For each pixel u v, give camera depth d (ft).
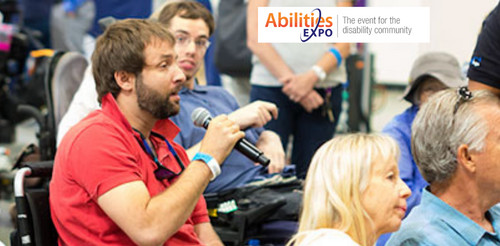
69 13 32.01
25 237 8.93
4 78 25.94
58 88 14.03
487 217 9.07
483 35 10.59
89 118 9.03
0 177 21.52
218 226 11.75
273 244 11.78
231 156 12.73
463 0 27.43
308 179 7.41
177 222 8.57
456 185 8.58
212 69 21.93
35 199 9.06
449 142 8.42
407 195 7.47
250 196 12.15
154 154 9.41
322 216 7.14
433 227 8.45
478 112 8.33
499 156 8.29
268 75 17.15
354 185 7.14
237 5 19.80
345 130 25.31
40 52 25.68
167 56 9.16
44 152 13.74
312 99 16.78
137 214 8.31
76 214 8.63
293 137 17.54
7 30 25.38
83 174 8.47
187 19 12.73
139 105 9.14
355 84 25.38
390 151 7.39
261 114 12.25
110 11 25.03
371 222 7.20
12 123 27.89
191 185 8.79
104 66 9.14
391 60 33.37
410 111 13.83
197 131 12.48
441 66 13.79
